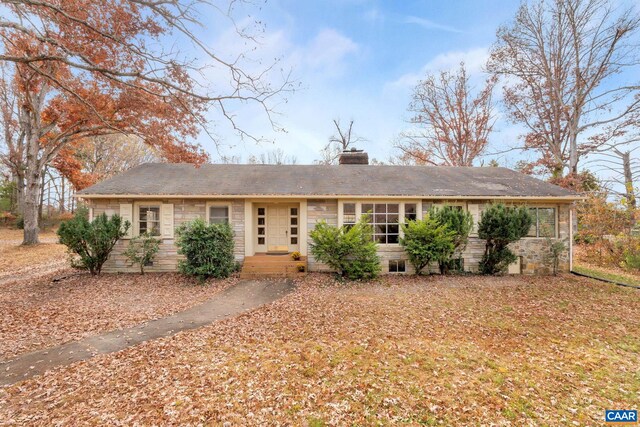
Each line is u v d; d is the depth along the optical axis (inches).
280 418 130.6
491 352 193.5
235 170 530.6
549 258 438.9
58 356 188.1
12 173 1027.9
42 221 1120.8
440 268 427.5
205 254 379.2
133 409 135.5
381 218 441.4
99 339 214.1
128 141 1139.3
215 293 335.9
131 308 283.3
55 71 427.5
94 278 396.5
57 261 523.8
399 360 182.4
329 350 194.9
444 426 126.7
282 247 474.3
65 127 644.1
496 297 316.8
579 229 591.5
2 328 231.0
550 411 136.7
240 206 438.6
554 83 778.8
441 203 443.8
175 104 304.7
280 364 176.9
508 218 394.3
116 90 387.5
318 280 392.8
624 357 187.5
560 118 778.2
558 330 229.3
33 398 145.0
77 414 132.3
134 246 420.5
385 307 283.7
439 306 286.7
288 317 257.9
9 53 365.4
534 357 186.9
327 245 390.9
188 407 136.6
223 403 140.0
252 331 227.3
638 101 671.1
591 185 724.7
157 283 375.6
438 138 993.5
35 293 331.6
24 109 644.7
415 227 400.2
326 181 478.9
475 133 949.8
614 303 295.1
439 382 159.0
